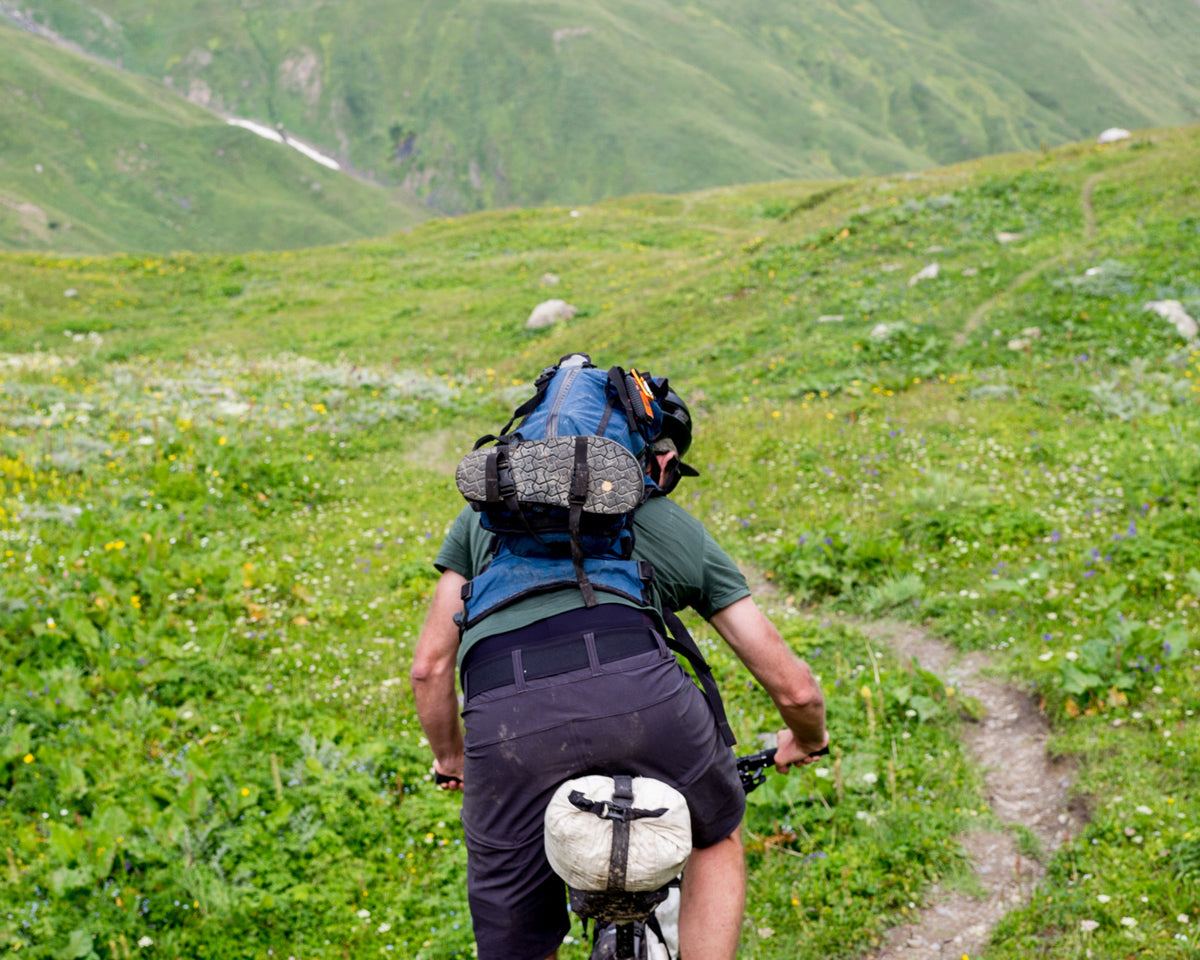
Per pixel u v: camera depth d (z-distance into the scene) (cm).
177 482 1148
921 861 458
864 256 2509
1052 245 2220
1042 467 1041
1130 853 424
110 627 726
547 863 238
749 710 628
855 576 821
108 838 480
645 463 281
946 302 1939
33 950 416
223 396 1753
